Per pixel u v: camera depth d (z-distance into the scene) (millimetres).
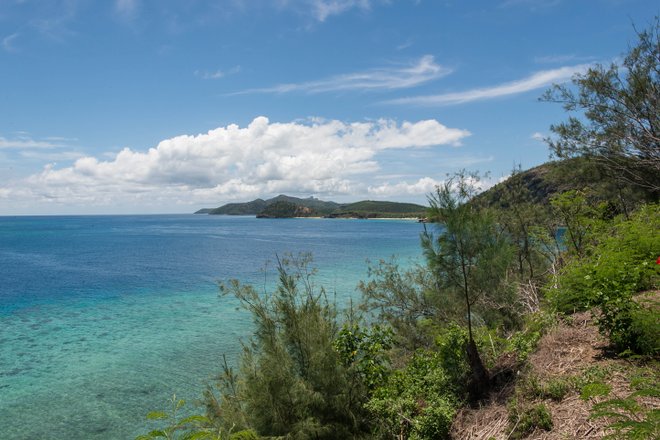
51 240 108250
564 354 6723
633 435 3574
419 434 6492
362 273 40406
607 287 6535
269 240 102500
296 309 8172
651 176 14859
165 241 102938
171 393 14922
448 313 9914
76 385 15719
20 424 12867
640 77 13789
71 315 27094
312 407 7301
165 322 24906
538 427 5207
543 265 12844
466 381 7344
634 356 5578
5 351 19734
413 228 175625
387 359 8734
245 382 7414
